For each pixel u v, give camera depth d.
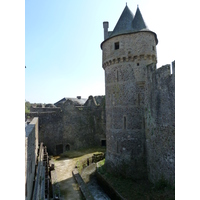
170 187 11.65
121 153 16.83
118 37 17.30
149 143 15.27
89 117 32.19
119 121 17.23
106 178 16.27
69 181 16.17
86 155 25.55
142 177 15.67
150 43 16.91
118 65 17.45
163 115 12.70
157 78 13.63
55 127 27.83
